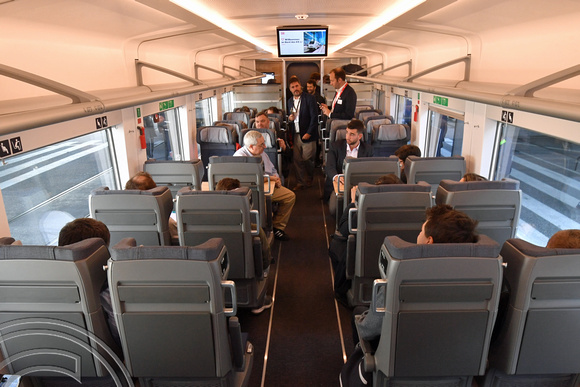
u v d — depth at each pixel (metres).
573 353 1.90
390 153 7.20
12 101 2.77
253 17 4.69
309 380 3.00
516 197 3.19
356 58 13.80
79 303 1.92
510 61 4.02
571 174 3.73
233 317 2.22
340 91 7.83
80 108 2.44
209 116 9.82
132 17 3.61
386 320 1.91
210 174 4.68
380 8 4.28
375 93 11.76
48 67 3.31
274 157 7.20
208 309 1.95
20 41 2.96
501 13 3.38
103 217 3.33
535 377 2.07
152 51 5.76
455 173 4.50
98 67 4.21
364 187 3.11
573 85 3.03
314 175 9.03
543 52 3.41
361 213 3.14
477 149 4.71
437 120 6.71
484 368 1.97
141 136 5.10
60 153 6.43
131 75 5.03
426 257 1.78
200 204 3.14
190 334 1.99
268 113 9.68
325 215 6.57
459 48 5.36
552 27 3.22
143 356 2.05
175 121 7.06
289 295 4.20
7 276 1.87
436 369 1.98
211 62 9.38
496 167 4.63
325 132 8.20
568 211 3.77
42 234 4.48
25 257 1.85
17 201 5.15
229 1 3.65
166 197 3.38
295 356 3.27
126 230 3.38
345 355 3.26
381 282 1.86
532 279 1.77
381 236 3.20
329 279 4.52
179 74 5.34
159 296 1.92
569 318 1.83
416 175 4.49
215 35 5.63
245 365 2.50
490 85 4.26
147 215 3.30
